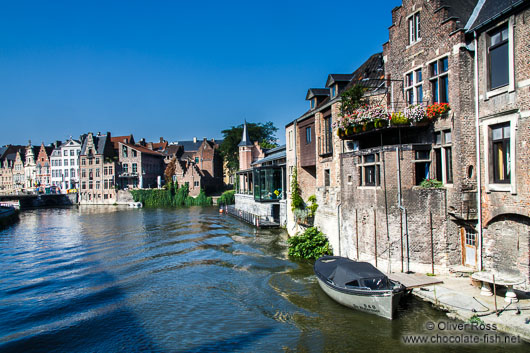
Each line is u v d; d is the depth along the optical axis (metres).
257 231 32.81
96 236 34.75
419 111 13.80
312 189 25.88
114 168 83.69
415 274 13.66
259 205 40.22
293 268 19.06
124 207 73.88
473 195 12.83
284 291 15.58
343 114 17.00
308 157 24.12
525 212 10.88
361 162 16.02
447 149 13.66
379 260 14.84
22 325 13.82
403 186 14.09
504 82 11.65
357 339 10.87
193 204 75.06
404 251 14.10
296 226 26.19
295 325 12.20
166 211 61.03
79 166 86.00
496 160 12.17
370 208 15.31
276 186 33.59
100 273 20.80
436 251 13.62
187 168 80.00
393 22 16.30
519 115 10.99
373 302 11.91
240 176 56.38
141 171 85.25
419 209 13.80
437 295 11.78
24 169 98.56
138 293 16.81
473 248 13.14
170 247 27.62
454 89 13.02
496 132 12.11
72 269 22.06
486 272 12.30
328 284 13.64
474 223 13.05
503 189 11.66
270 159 40.69
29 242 32.41
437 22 13.76
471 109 12.85
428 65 14.27
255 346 11.08
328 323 12.09
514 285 11.56
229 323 12.86
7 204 73.88
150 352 11.28
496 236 12.23
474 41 12.70
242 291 16.06
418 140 14.91
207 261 22.28
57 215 58.50
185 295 16.14
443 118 13.58
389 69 16.69
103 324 13.57
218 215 51.06
